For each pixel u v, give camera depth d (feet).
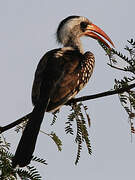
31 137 24.70
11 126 24.68
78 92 32.50
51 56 32.91
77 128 23.31
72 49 36.04
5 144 20.47
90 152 23.04
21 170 17.99
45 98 28.84
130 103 23.11
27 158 19.88
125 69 22.72
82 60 33.86
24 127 25.98
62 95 29.43
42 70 31.63
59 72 30.91
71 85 30.71
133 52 22.54
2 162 18.97
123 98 23.16
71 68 31.78
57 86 29.81
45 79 30.42
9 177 17.92
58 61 32.04
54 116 27.35
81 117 23.63
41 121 26.14
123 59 22.65
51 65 31.55
